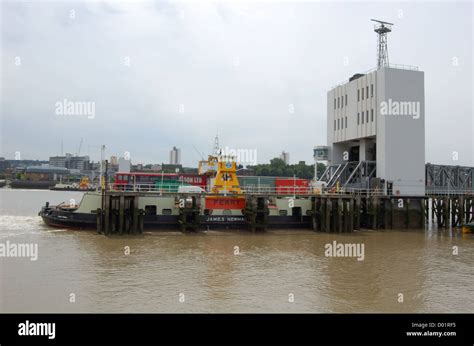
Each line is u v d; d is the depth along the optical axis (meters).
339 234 48.62
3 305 20.44
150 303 21.09
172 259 31.62
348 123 63.22
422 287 25.48
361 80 60.62
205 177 61.91
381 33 63.66
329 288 24.66
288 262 31.69
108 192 42.81
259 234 46.38
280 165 159.88
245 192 51.81
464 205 61.41
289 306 21.16
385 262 32.72
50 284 24.05
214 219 47.91
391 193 55.94
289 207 50.88
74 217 45.22
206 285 24.56
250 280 25.97
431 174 64.44
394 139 56.34
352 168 63.59
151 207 45.75
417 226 56.91
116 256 32.12
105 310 20.03
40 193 161.75
